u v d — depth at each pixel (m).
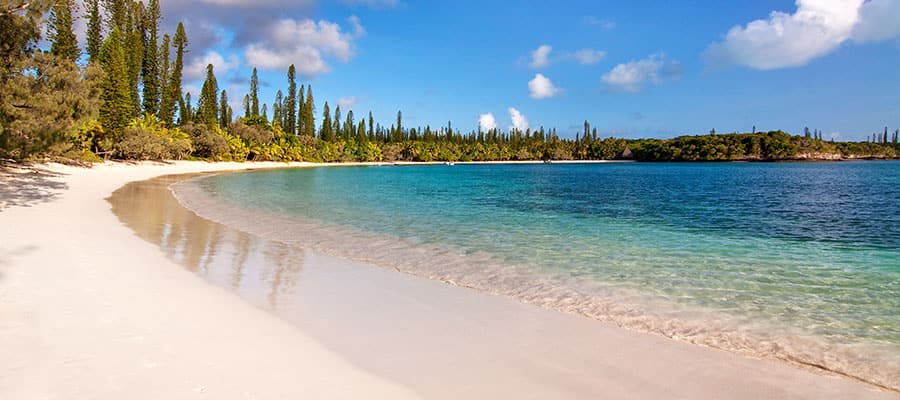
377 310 6.93
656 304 7.97
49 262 8.41
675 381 4.94
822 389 4.93
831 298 8.51
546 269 10.48
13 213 14.41
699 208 25.39
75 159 43.47
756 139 145.75
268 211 20.42
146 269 8.53
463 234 15.34
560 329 6.46
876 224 19.42
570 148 184.25
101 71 21.91
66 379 4.18
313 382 4.46
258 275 8.77
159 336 5.32
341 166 116.19
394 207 23.84
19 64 17.73
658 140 178.38
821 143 150.50
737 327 6.88
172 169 60.19
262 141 99.25
